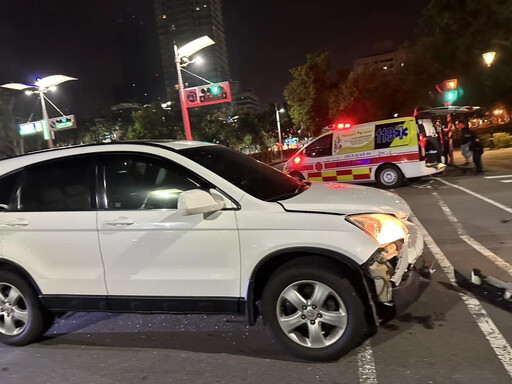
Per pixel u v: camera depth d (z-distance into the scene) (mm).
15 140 33062
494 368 3117
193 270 3572
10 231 4016
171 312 3695
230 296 3531
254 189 3719
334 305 3373
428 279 4090
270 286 3422
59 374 3566
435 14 24891
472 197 9617
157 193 3732
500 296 4102
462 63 28688
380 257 3279
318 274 3301
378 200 3771
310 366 3365
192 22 165875
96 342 4105
